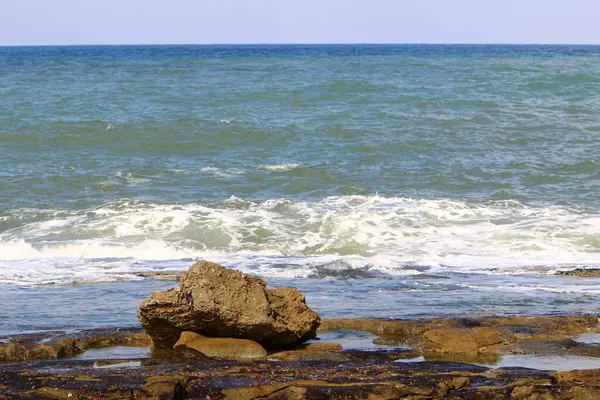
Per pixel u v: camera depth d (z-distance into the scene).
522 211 20.38
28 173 24.19
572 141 29.78
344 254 16.78
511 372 8.88
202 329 10.08
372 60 81.88
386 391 8.19
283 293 10.42
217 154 27.75
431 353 9.93
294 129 30.94
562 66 64.81
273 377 8.55
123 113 34.69
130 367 9.08
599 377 8.66
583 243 17.44
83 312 12.00
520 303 12.65
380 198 21.64
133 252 16.61
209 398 8.08
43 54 139.88
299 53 128.50
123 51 163.62
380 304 12.58
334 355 9.72
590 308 12.29
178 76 54.19
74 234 18.02
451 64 68.75
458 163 26.17
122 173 24.39
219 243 17.42
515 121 33.47
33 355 9.63
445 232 18.34
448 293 13.40
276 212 20.09
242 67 67.69
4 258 16.11
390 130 31.28
